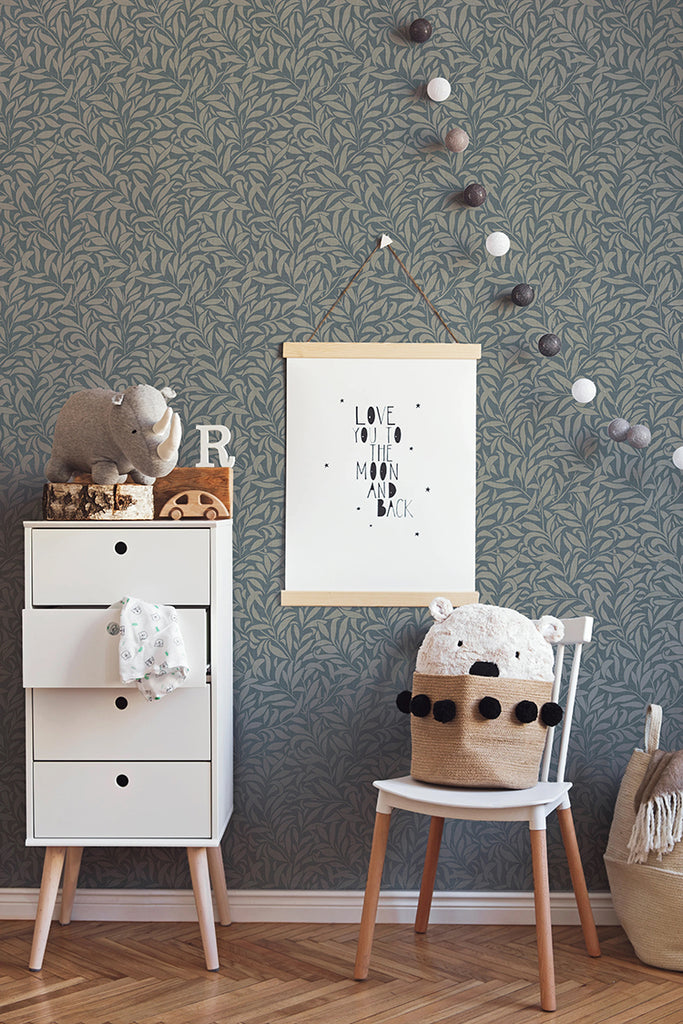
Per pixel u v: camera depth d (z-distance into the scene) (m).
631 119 2.41
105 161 2.40
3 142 2.40
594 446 2.41
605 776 2.40
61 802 2.03
